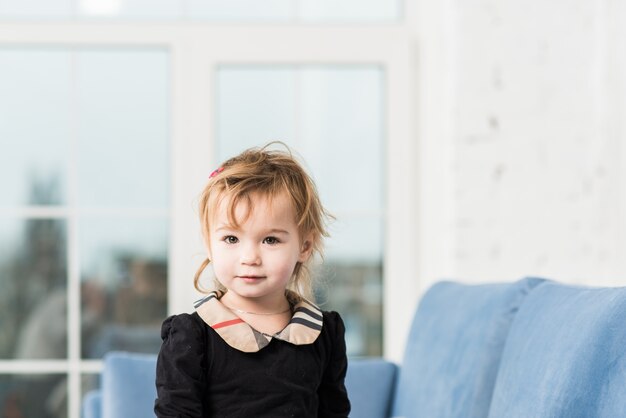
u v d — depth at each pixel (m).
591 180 3.96
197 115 4.23
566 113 3.97
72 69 4.27
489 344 2.42
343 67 4.31
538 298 2.26
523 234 3.94
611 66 3.95
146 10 4.30
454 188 3.94
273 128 4.29
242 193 1.86
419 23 4.32
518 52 3.97
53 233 4.27
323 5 4.34
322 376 2.02
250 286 1.86
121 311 4.27
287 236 1.89
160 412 1.82
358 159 4.30
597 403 1.76
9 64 4.26
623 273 3.93
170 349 1.86
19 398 4.25
